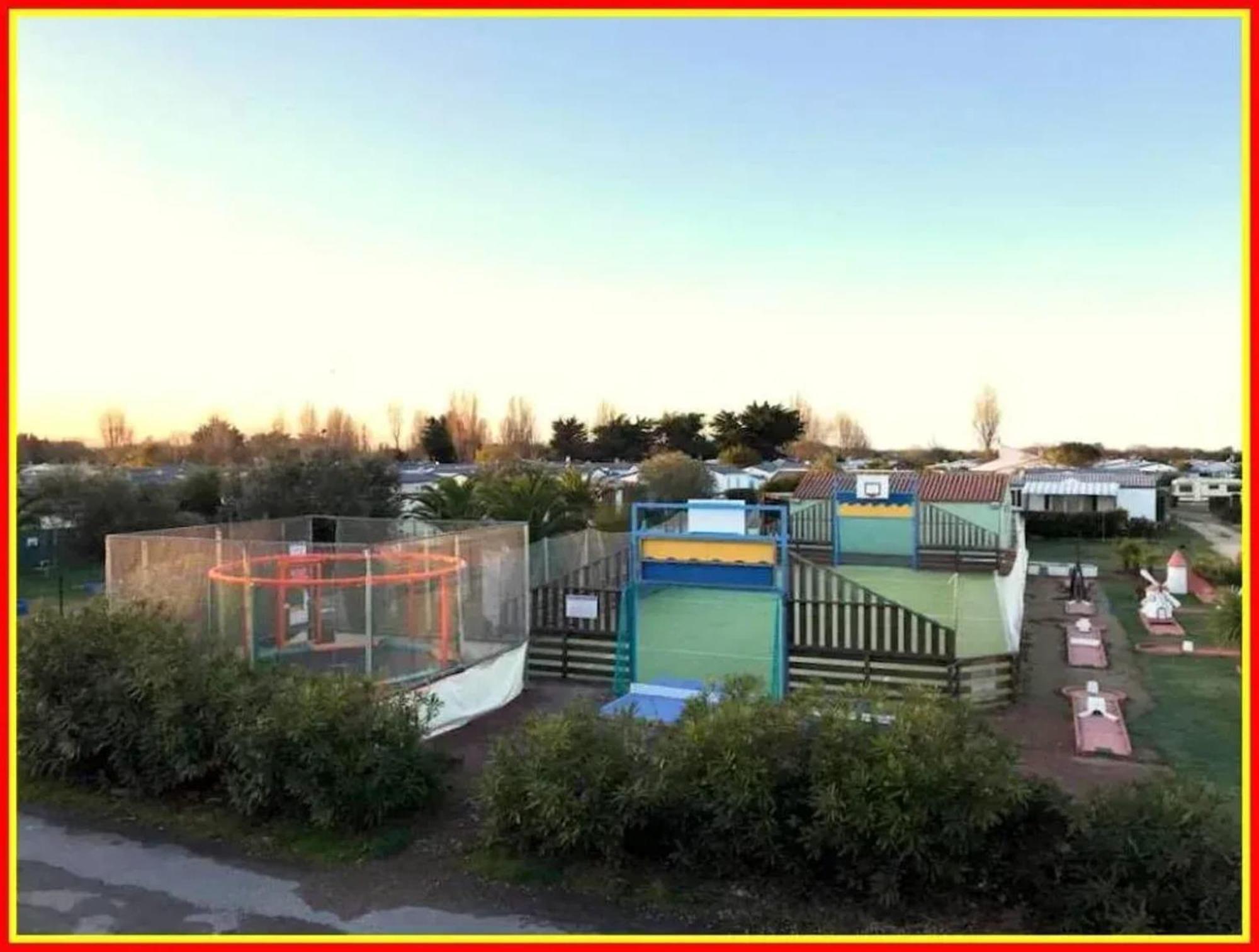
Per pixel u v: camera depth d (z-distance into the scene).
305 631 13.59
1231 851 5.95
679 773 7.09
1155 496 46.94
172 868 7.58
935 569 29.62
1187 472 74.56
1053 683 15.19
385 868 7.54
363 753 8.13
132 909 6.90
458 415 89.56
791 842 6.88
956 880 6.37
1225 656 17.23
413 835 8.17
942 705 7.27
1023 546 29.31
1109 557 35.72
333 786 8.12
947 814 6.30
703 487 46.53
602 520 32.91
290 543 13.42
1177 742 11.90
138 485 35.44
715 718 7.30
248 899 7.04
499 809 7.59
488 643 14.07
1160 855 5.96
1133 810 6.25
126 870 7.55
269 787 8.21
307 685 8.69
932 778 6.33
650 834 7.37
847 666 13.88
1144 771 10.77
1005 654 14.23
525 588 14.88
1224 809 8.45
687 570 13.95
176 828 8.37
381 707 8.59
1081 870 6.21
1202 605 23.25
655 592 19.78
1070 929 6.16
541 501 25.67
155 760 8.89
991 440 103.12
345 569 14.10
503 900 6.95
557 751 7.43
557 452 88.88
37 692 9.42
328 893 7.12
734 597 19.67
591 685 14.77
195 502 38.53
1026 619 21.55
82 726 9.23
